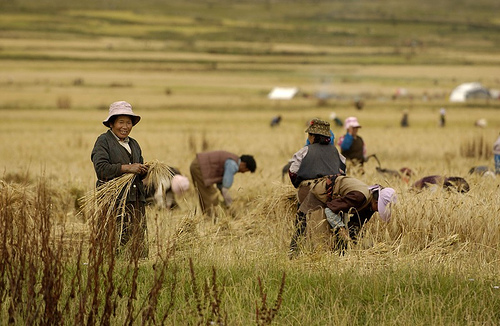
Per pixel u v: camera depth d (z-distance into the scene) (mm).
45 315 13008
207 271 16719
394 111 199375
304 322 14109
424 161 61938
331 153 20906
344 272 16672
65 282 15289
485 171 32844
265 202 24016
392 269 17062
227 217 24188
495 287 15492
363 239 19484
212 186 29203
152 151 74812
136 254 16281
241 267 17422
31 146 84938
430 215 21766
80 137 86562
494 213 21594
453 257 18562
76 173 40969
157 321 13609
